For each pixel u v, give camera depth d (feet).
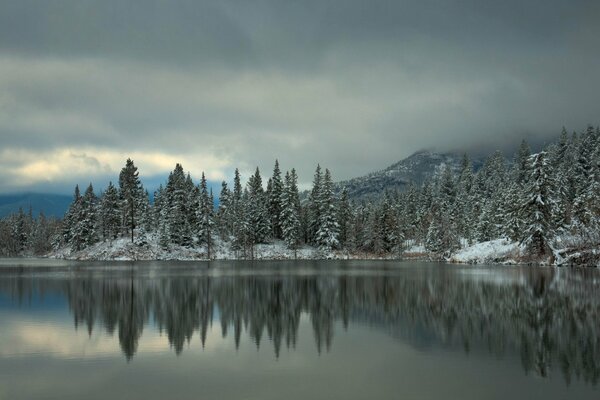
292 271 202.80
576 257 211.82
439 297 110.42
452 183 515.09
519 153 493.36
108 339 66.18
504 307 94.38
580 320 79.36
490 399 40.91
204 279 159.53
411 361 53.52
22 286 135.85
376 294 117.70
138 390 43.52
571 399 40.68
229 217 369.50
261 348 60.75
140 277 168.14
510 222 266.16
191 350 59.62
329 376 47.91
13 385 45.06
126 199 321.73
